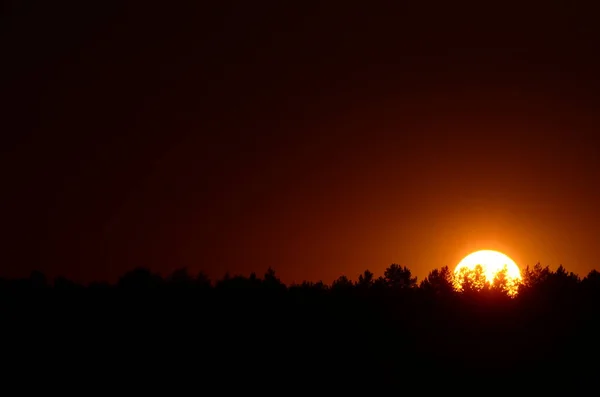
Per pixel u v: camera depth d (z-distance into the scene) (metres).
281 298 110.94
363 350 93.81
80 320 100.94
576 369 87.06
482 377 87.06
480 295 110.25
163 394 82.75
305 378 87.00
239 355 92.44
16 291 109.94
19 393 81.75
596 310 100.94
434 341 96.12
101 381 85.12
